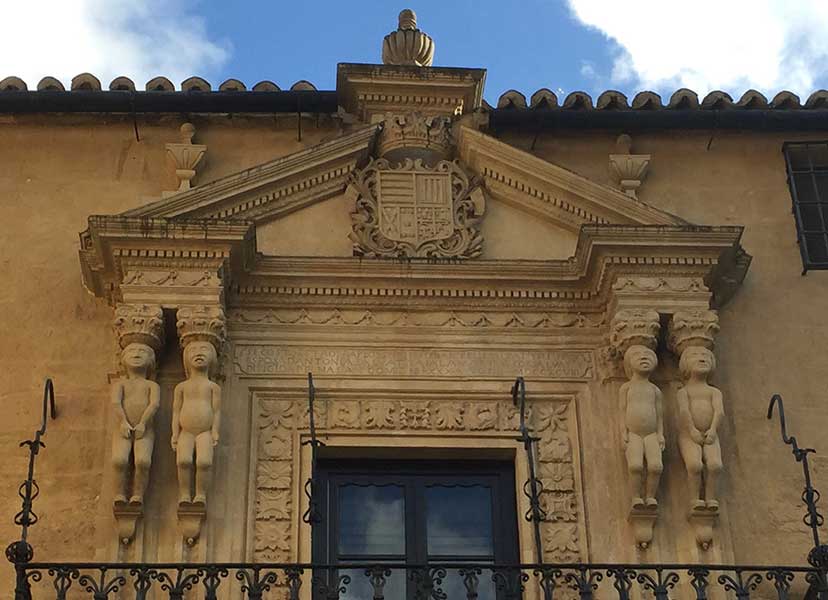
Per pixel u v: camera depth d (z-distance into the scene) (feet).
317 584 40.65
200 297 44.27
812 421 45.93
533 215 48.42
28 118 49.83
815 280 48.52
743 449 45.24
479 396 45.29
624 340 44.65
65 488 43.57
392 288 46.29
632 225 45.88
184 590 41.04
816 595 41.06
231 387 44.78
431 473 44.91
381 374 45.34
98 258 45.44
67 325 46.42
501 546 43.91
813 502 41.01
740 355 46.91
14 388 45.24
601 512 43.60
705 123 50.57
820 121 50.72
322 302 46.24
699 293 45.37
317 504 41.78
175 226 44.55
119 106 49.57
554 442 44.75
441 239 47.37
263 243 47.34
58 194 48.83
